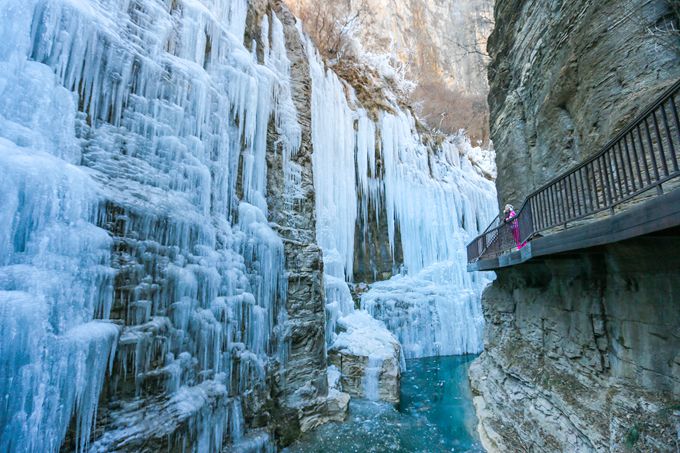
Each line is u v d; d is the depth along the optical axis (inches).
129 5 228.2
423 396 441.1
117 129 198.7
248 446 234.2
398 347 508.7
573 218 186.4
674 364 147.9
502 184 462.6
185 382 200.7
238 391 246.4
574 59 274.4
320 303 372.2
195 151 247.4
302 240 379.2
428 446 303.6
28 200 135.0
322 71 629.9
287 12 484.7
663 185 187.5
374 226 749.9
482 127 1358.3
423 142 907.4
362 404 393.4
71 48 177.9
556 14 311.7
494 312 433.7
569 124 292.7
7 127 139.8
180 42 268.1
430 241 779.4
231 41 328.5
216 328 228.4
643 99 199.3
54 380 129.0
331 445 295.3
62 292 140.3
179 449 180.2
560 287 255.4
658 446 139.2
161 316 191.0
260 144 346.9
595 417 184.7
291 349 324.5
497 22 509.4
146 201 197.2
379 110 794.2
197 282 218.7
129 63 211.5
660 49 198.2
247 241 291.6
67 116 167.6
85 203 158.7
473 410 390.3
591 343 211.3
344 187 651.5
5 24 147.6
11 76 146.3
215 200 265.4
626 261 173.2
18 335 119.1
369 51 1086.4
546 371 266.8
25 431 118.6
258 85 350.6
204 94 263.9
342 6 1042.1
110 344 155.6
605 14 240.2
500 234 351.9
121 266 173.0
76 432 137.3
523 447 254.5
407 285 698.2
